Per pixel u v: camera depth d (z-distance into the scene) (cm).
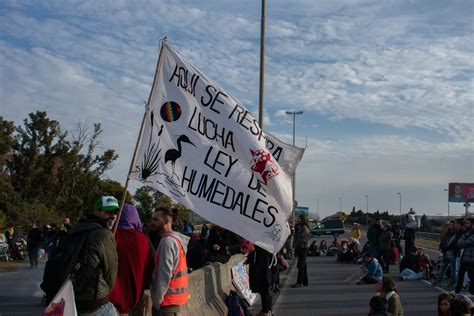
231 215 709
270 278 1116
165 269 577
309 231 1714
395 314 822
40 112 4097
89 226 492
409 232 2333
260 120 2219
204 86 708
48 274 477
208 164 702
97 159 4322
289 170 785
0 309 1221
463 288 1619
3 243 2775
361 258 2639
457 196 7412
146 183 663
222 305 1070
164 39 700
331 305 1302
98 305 485
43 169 4122
